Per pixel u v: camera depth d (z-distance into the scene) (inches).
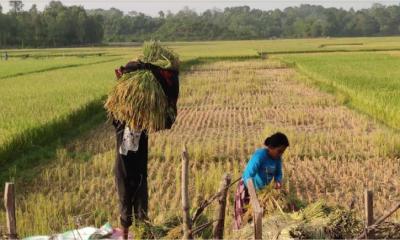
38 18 4749.0
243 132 595.5
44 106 660.1
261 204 230.1
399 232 191.8
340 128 604.1
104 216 318.7
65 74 1259.2
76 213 326.3
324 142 520.1
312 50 2498.8
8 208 180.5
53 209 323.9
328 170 420.2
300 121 653.9
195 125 642.2
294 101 824.9
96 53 2888.8
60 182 396.2
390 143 484.4
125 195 241.1
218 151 496.1
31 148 503.5
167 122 229.5
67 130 598.5
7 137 470.3
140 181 242.1
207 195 348.2
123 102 218.1
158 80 224.7
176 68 235.1
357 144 506.6
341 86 890.7
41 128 528.4
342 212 200.7
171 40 6146.7
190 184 380.5
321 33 6870.1
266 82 1133.7
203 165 444.1
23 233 278.2
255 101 840.9
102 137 573.6
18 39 4586.6
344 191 367.6
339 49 2571.4
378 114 646.5
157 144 520.7
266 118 686.5
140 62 227.3
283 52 2418.8
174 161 454.3
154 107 217.6
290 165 433.1
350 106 768.3
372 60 1663.4
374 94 728.3
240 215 243.4
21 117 569.9
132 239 244.2
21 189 384.8
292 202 232.2
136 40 5979.3
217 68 1594.5
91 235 248.8
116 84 223.9
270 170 245.1
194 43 4857.3
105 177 409.7
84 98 728.3
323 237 191.9
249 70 1493.6
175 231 215.8
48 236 251.1
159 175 404.2
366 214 196.5
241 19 7864.2
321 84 1040.2
